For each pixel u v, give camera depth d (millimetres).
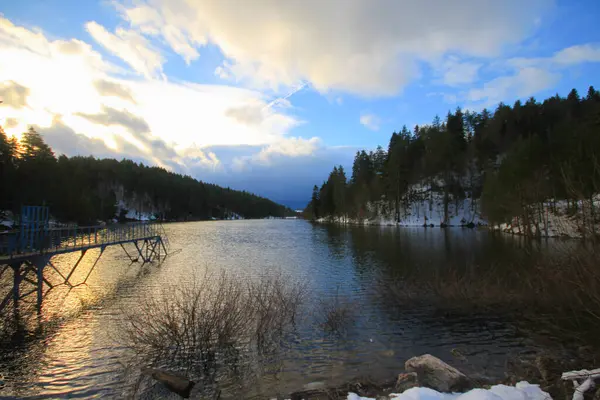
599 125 35562
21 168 57844
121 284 18812
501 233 49000
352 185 108562
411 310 13070
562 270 12906
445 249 32000
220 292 12680
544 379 6992
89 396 7242
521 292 14055
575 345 9266
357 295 15570
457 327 11133
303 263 26172
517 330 10641
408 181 87062
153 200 139875
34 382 7875
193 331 9469
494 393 5703
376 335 10539
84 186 83438
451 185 80125
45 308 14078
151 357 8945
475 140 85500
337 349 9484
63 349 9750
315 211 148750
